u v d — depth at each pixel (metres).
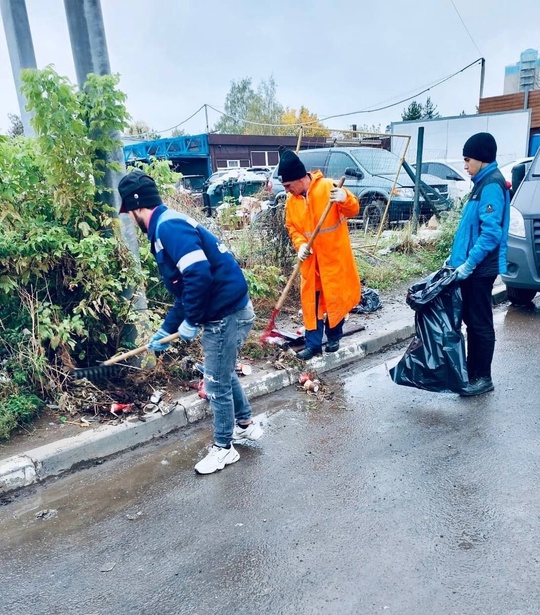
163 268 2.88
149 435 3.62
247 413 3.45
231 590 2.26
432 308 3.87
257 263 6.25
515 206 5.89
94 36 3.77
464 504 2.74
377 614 2.08
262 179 14.23
